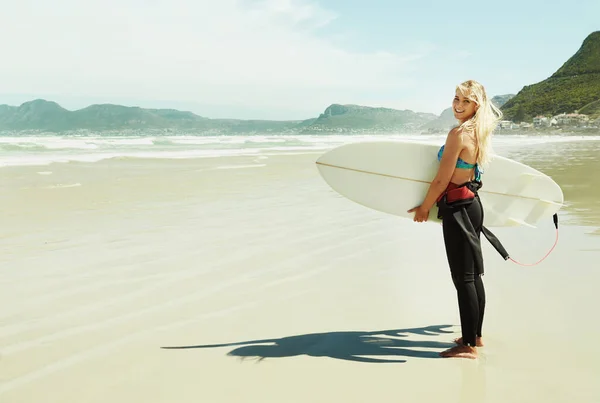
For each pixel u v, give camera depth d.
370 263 4.65
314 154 20.34
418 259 4.80
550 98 164.12
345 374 2.53
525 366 2.59
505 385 2.39
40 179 10.41
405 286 4.00
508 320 3.24
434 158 3.26
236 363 2.67
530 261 4.62
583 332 3.02
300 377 2.50
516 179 3.46
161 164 14.50
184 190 9.41
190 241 5.46
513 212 3.50
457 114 2.89
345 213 7.24
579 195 8.34
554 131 103.44
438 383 2.42
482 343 2.89
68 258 4.76
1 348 2.88
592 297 3.63
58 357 2.76
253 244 5.35
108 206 7.61
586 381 2.41
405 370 2.57
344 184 3.48
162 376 2.53
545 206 3.51
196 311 3.46
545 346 2.84
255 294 3.81
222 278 4.19
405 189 3.33
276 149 25.06
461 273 2.78
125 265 4.55
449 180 2.82
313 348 2.87
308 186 10.23
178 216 6.91
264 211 7.35
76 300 3.66
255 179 11.34
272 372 2.56
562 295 3.69
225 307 3.54
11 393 2.37
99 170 12.43
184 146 26.80
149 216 6.89
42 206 7.50
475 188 2.84
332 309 3.51
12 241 5.40
